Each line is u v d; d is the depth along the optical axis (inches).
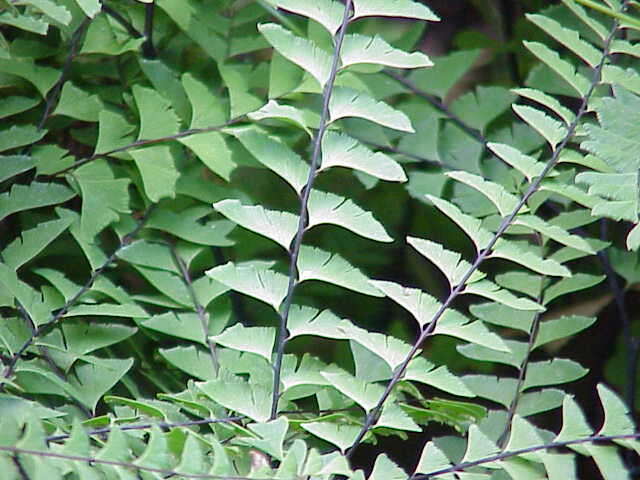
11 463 15.0
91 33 18.3
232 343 16.9
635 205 16.3
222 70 18.8
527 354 18.3
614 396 16.5
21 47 18.4
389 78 19.9
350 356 19.9
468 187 19.4
